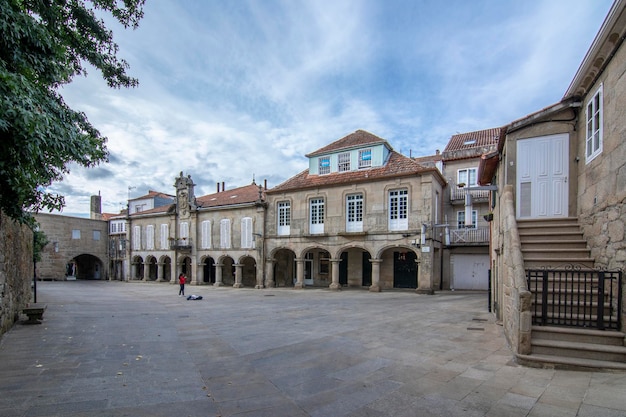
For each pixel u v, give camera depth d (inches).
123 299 800.9
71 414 172.1
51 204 275.1
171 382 222.4
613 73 274.2
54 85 243.8
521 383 207.8
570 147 373.1
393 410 177.8
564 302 267.4
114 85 345.4
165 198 1921.8
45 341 332.8
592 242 316.2
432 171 887.1
